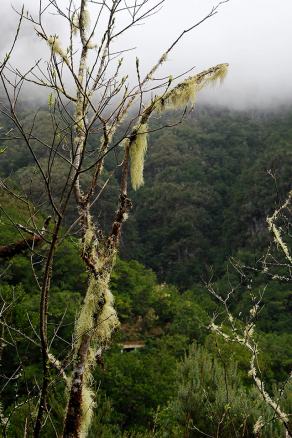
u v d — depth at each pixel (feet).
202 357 27.55
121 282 135.23
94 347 10.86
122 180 11.62
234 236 296.10
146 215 351.67
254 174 321.11
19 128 7.68
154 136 437.17
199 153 411.54
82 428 10.16
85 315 10.41
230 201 342.44
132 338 117.80
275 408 10.94
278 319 168.25
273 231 12.80
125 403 54.60
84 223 10.32
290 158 281.54
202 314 125.08
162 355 71.97
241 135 444.55
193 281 288.10
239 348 61.41
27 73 8.14
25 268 62.13
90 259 10.50
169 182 374.22
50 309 55.67
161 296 136.98
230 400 21.58
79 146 9.82
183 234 322.34
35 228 8.14
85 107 8.83
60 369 8.81
